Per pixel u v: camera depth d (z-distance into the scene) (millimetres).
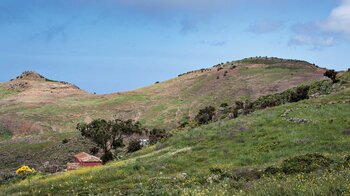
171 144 40188
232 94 143125
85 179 26078
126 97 171625
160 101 156375
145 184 22234
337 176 13992
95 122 73625
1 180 35781
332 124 35562
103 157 62594
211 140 37531
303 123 37438
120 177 26281
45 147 96062
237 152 31969
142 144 71750
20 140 107688
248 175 22188
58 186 24453
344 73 66500
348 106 42031
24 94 194500
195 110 134875
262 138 34781
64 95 193625
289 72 161000
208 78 174500
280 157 28703
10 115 148750
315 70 164750
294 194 12094
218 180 21438
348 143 28969
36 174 36688
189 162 30688
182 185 20859
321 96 53250
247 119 43312
